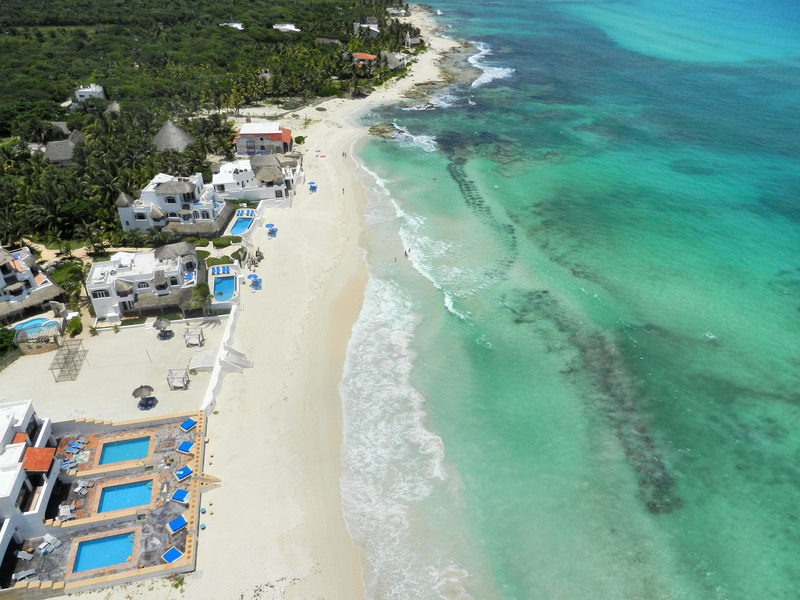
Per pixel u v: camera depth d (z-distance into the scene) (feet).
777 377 197.67
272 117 445.37
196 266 231.50
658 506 156.25
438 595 135.44
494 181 344.69
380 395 190.60
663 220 297.94
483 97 518.78
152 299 215.51
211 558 139.33
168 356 198.08
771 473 165.07
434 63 640.99
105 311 213.05
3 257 208.95
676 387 194.59
